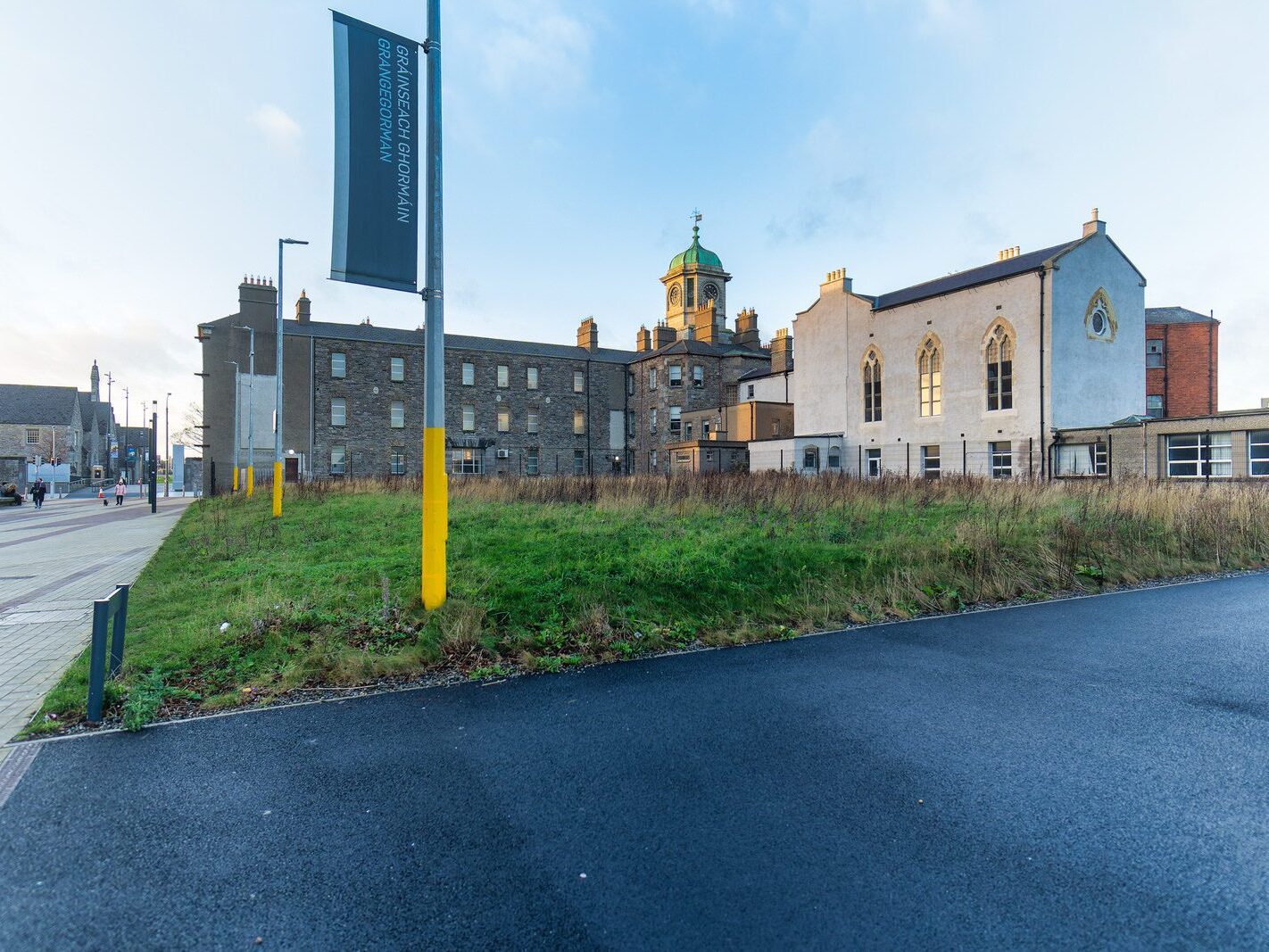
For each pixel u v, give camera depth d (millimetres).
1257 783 3859
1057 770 4047
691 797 3754
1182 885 2904
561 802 3707
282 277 21016
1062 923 2662
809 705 5203
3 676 5965
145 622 7590
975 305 31719
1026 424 29500
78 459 80125
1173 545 11914
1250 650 6652
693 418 52250
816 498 16031
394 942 2598
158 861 3162
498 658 6363
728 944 2555
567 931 2648
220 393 44344
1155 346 40281
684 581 8406
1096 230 30250
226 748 4496
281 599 7758
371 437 48500
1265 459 22766
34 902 2848
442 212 7398
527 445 54906
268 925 2703
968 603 8867
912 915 2719
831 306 39844
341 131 7055
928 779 3943
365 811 3629
